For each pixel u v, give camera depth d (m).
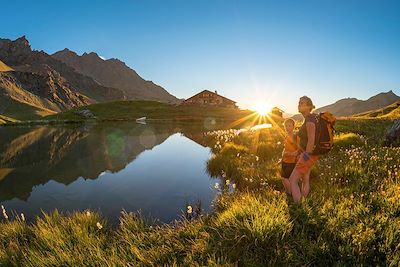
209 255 2.75
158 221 4.29
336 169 5.46
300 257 2.66
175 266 2.62
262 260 2.69
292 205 3.69
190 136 19.06
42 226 3.81
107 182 6.83
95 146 13.93
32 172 8.12
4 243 3.54
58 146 14.20
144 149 12.60
